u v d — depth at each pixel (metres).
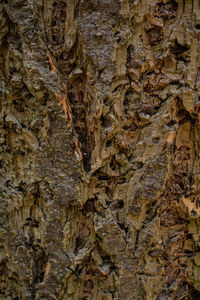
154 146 0.52
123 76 0.51
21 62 0.52
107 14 0.50
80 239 0.54
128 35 0.51
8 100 0.54
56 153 0.52
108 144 0.52
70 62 0.53
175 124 0.53
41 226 0.54
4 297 0.56
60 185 0.52
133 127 0.53
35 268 0.54
